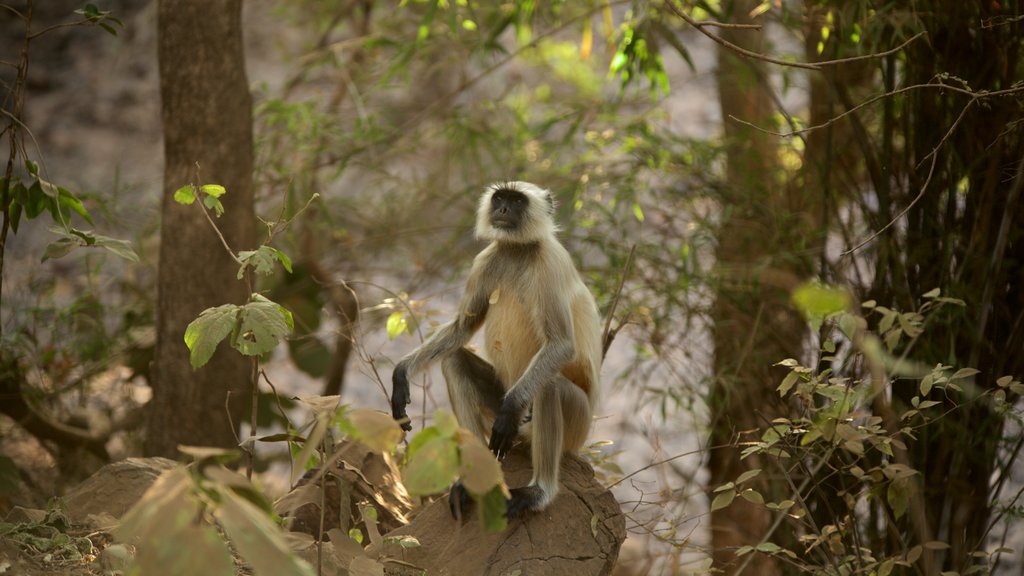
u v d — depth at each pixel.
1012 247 8.05
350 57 17.70
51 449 12.98
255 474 12.89
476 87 21.02
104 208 13.98
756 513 12.45
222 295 11.03
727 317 12.41
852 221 10.55
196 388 11.05
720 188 12.83
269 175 15.05
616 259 12.73
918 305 8.38
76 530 7.19
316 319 15.20
